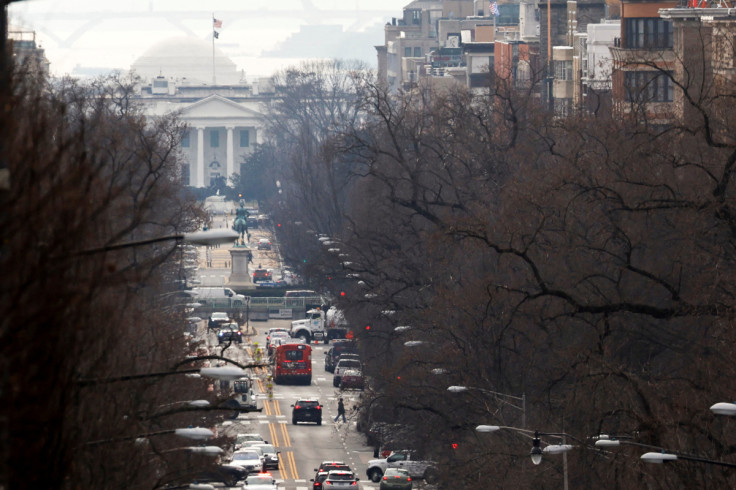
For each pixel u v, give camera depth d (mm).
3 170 77562
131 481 134625
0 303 76000
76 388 105812
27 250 76938
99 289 91500
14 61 86625
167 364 164750
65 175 83562
